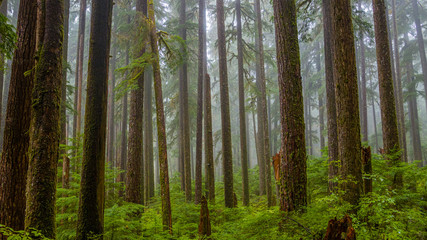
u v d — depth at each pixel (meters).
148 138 18.44
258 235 5.30
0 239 4.00
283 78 6.87
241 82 14.85
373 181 7.29
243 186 13.73
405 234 4.38
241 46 15.75
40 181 4.12
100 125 5.23
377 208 4.81
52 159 4.28
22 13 6.10
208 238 6.05
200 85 13.83
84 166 5.09
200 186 12.48
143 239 6.47
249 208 9.84
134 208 7.11
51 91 4.37
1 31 5.27
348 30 6.82
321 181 10.28
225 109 12.17
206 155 11.81
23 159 5.65
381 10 10.29
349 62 6.70
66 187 7.43
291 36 6.94
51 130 4.29
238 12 16.12
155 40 8.51
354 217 5.02
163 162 7.83
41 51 4.43
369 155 6.33
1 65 6.36
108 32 5.58
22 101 5.79
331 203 5.84
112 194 8.23
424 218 4.79
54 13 4.55
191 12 19.33
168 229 7.36
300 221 5.14
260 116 19.22
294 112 6.68
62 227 6.40
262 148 18.66
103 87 5.35
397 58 21.05
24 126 5.75
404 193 6.56
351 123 6.41
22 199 5.55
